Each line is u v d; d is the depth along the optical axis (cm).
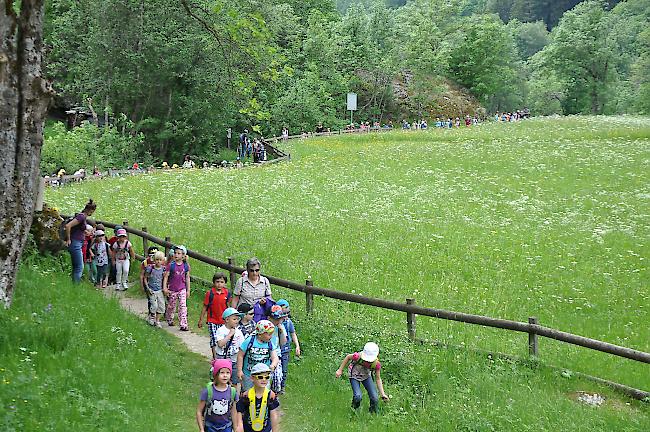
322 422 1145
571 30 11412
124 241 1977
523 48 17925
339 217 3048
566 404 1230
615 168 4338
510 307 1916
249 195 3559
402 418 1195
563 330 1731
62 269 1858
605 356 1541
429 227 2914
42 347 1111
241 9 3378
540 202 3500
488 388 1286
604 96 11375
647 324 1792
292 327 1294
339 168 4562
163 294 1627
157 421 995
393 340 1488
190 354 1452
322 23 9519
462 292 2042
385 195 3647
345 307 1805
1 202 1188
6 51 1170
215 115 6162
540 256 2484
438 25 12069
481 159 4844
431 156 5025
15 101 1184
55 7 6009
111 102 6162
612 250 2577
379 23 11575
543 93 11744
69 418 902
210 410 916
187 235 2594
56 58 6412
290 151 5547
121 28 5425
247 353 1083
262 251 2408
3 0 1160
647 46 9894
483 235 2786
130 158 5744
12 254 1211
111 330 1332
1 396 888
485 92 11419
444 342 1490
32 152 1224
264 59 1850
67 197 3378
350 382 1216
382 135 6594
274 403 897
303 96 7669
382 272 2239
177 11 4744
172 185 3853
